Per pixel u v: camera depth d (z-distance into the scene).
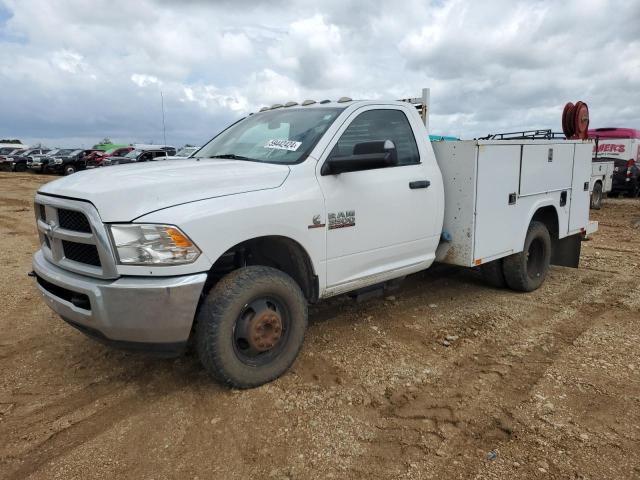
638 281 6.44
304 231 3.75
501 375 3.82
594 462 2.80
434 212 4.80
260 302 3.56
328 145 4.02
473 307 5.38
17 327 4.88
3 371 3.97
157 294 3.07
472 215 4.82
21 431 3.15
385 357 4.14
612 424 3.15
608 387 3.61
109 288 3.08
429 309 5.30
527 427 3.13
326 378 3.77
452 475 2.71
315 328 4.76
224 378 3.45
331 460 2.84
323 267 3.96
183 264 3.13
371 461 2.83
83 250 3.33
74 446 3.00
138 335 3.16
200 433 3.11
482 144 4.77
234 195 3.42
